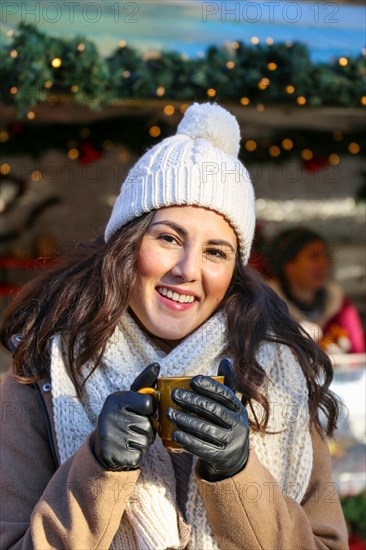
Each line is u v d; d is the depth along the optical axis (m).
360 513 2.77
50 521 1.25
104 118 4.05
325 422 1.57
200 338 1.42
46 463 1.42
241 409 1.21
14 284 4.54
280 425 1.44
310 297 3.56
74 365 1.40
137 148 4.13
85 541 1.24
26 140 4.15
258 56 2.85
